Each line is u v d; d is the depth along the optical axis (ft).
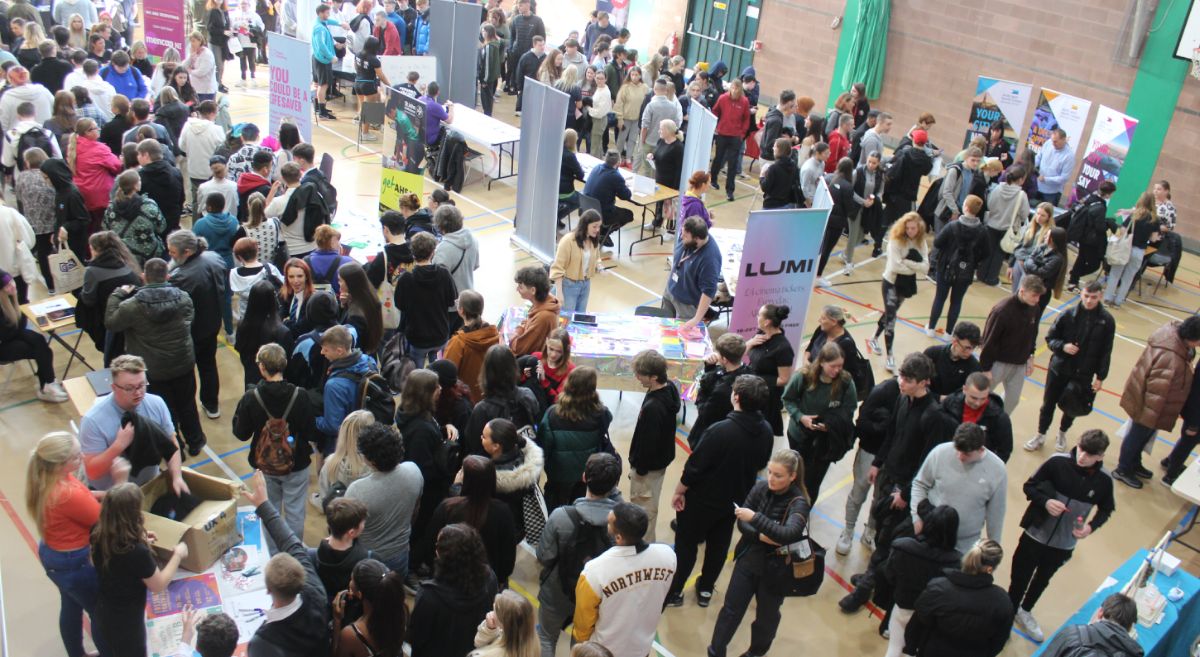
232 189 28.89
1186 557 23.90
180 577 16.53
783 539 15.81
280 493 18.67
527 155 35.53
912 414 19.56
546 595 16.17
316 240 24.26
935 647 15.48
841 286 38.04
